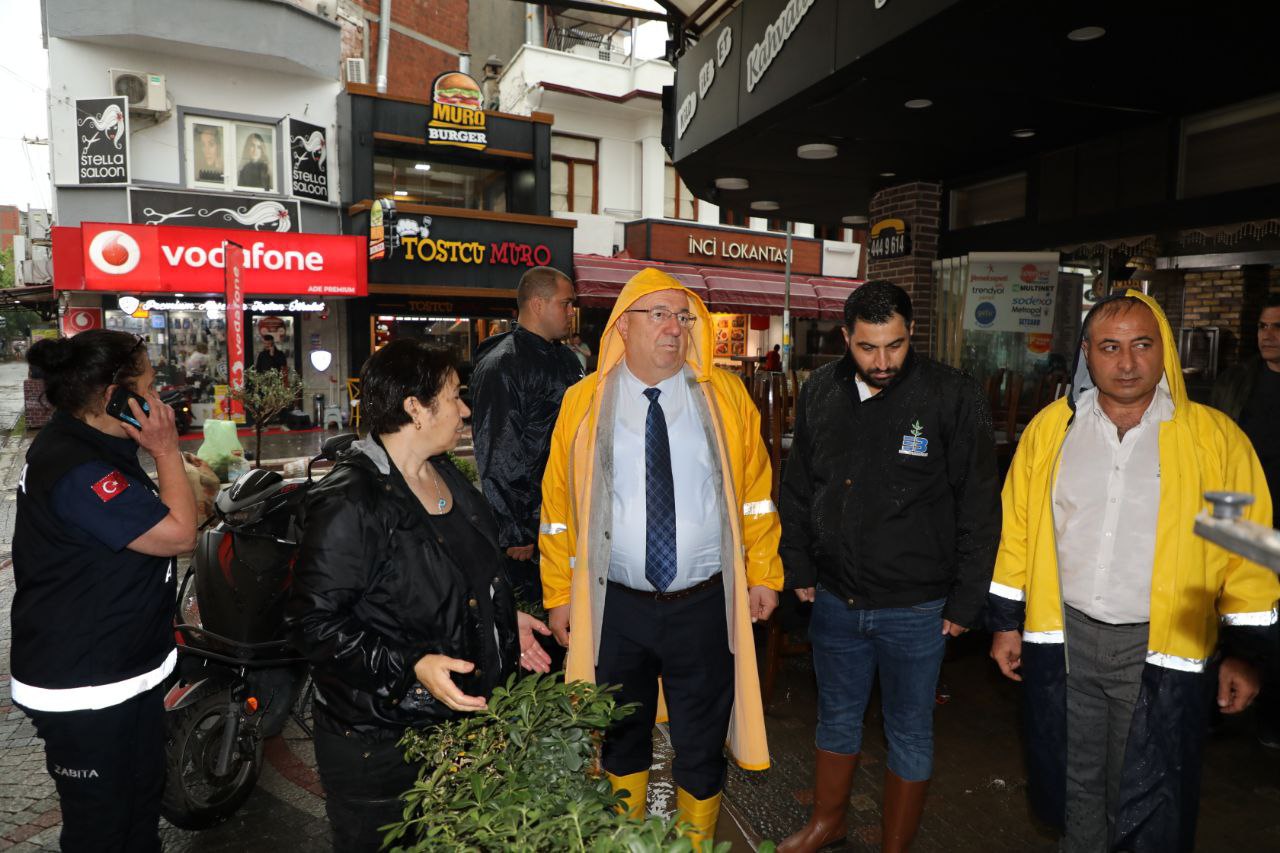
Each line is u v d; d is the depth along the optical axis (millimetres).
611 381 2492
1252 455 2072
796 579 2631
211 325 14773
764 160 6723
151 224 13320
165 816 2824
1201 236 5465
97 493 1898
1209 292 7320
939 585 2418
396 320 16125
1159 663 2062
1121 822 2127
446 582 1799
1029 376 6844
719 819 2932
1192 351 7277
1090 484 2160
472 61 21859
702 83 6297
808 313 19844
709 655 2443
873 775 3217
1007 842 2758
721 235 19656
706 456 2457
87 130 13047
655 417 2438
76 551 1910
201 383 14734
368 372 1849
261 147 14633
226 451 7934
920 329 7492
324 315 15383
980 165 6855
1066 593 2207
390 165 16328
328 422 15227
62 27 12805
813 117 5453
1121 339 2014
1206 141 5293
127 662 1983
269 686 3164
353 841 1831
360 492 1740
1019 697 3869
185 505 2039
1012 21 3842
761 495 2643
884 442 2420
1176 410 2066
